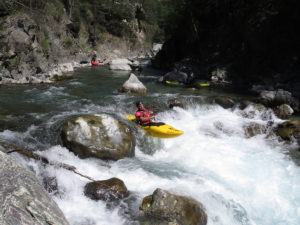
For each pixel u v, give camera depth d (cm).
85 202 627
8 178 392
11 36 1756
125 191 657
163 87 1742
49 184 649
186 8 2959
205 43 2628
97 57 3828
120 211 602
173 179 762
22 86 1603
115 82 1850
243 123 1152
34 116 1044
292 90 1609
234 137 1084
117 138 852
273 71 1880
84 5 4691
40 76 1812
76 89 1566
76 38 3878
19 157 698
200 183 750
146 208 590
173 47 3094
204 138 1049
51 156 768
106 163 809
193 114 1270
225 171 838
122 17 5641
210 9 2633
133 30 6000
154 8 7200
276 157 936
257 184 780
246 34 2047
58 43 2977
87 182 694
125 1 6394
